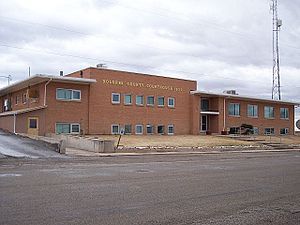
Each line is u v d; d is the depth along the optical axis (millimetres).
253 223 7102
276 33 57969
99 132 36594
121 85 38406
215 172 15281
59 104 34281
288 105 56312
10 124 34625
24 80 34750
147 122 40250
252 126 49406
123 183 11500
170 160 21141
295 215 7852
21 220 6801
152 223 6875
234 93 50094
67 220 6887
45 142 25828
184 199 9234
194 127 43969
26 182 11141
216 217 7492
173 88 42781
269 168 17484
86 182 11469
